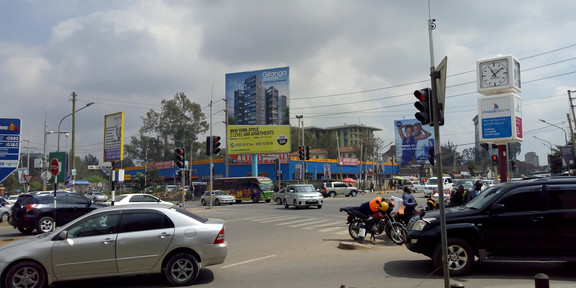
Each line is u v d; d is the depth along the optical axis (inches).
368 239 515.5
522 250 294.5
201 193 2178.9
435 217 317.1
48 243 277.7
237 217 889.5
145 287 291.6
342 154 3567.9
